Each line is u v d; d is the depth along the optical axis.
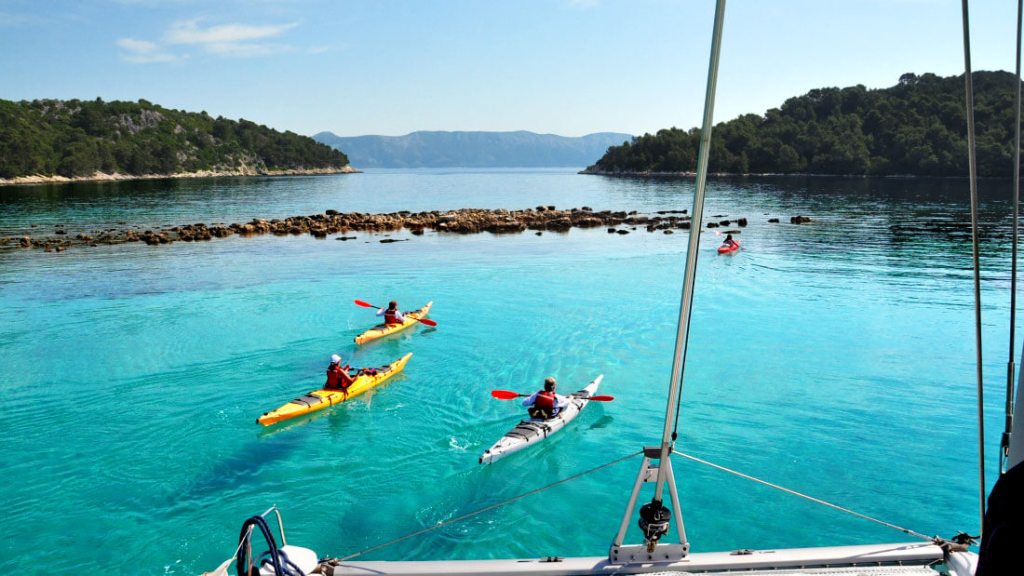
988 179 114.31
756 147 164.75
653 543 5.32
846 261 33.34
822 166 151.88
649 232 46.06
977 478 11.59
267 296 25.72
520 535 9.96
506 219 51.78
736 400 15.27
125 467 12.05
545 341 19.95
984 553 3.35
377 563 5.42
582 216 54.62
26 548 9.56
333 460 12.37
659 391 15.96
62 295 25.69
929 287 26.89
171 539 9.82
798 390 15.84
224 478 11.68
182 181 157.38
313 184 145.88
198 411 14.57
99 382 16.31
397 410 14.78
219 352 18.73
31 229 47.91
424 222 50.09
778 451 12.70
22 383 16.23
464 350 19.09
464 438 13.41
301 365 17.69
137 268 31.70
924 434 13.38
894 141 138.12
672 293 26.30
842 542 9.73
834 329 20.98
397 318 21.17
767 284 27.88
